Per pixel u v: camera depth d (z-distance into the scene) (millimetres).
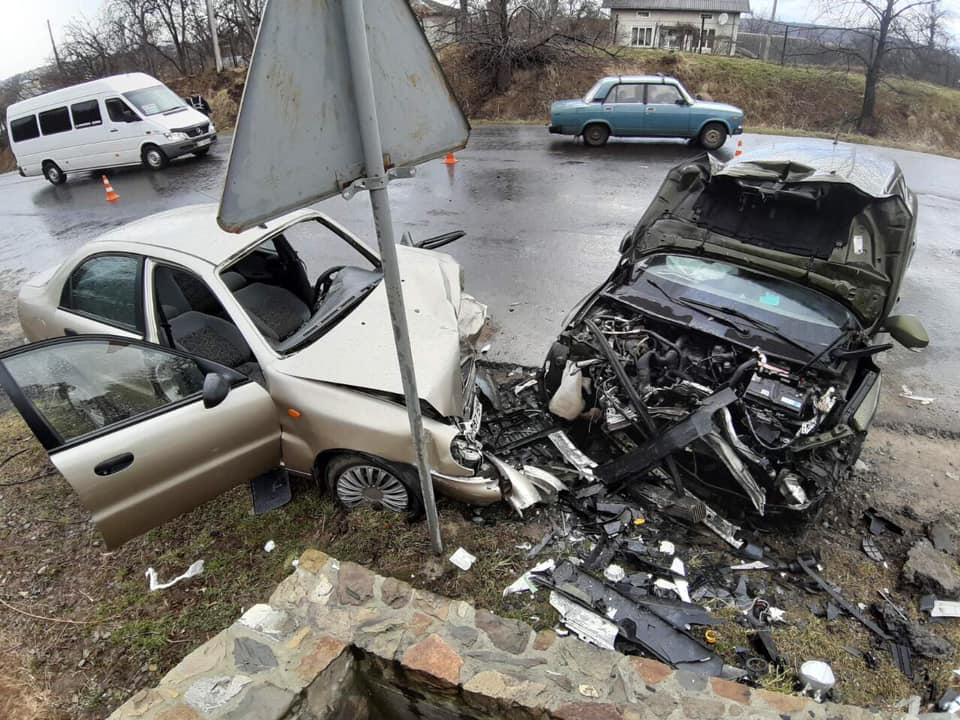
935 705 2883
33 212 12414
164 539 3861
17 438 4891
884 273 4762
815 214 5328
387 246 2354
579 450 4457
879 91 22219
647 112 13734
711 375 4312
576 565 3605
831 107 21484
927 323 6641
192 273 4047
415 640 2658
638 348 4488
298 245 4969
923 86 23547
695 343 4574
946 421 5105
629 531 3902
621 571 3576
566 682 2492
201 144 14859
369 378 3648
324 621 2748
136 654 3162
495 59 19531
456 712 2650
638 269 5188
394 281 2422
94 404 3270
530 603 3359
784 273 4859
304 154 2029
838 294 4703
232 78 23500
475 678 2498
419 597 2873
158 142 14078
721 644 3168
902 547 3881
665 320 4590
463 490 3693
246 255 4258
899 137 21172
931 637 3209
